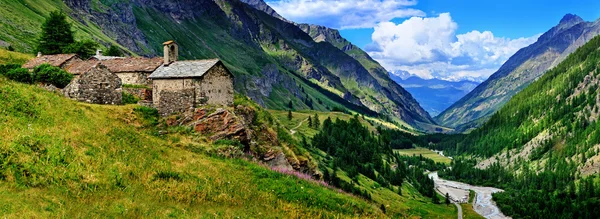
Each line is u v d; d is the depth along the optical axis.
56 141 37.56
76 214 27.69
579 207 170.00
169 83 61.59
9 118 39.31
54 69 64.69
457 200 182.38
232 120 59.16
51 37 108.69
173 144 50.66
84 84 55.59
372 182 129.62
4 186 28.28
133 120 53.62
